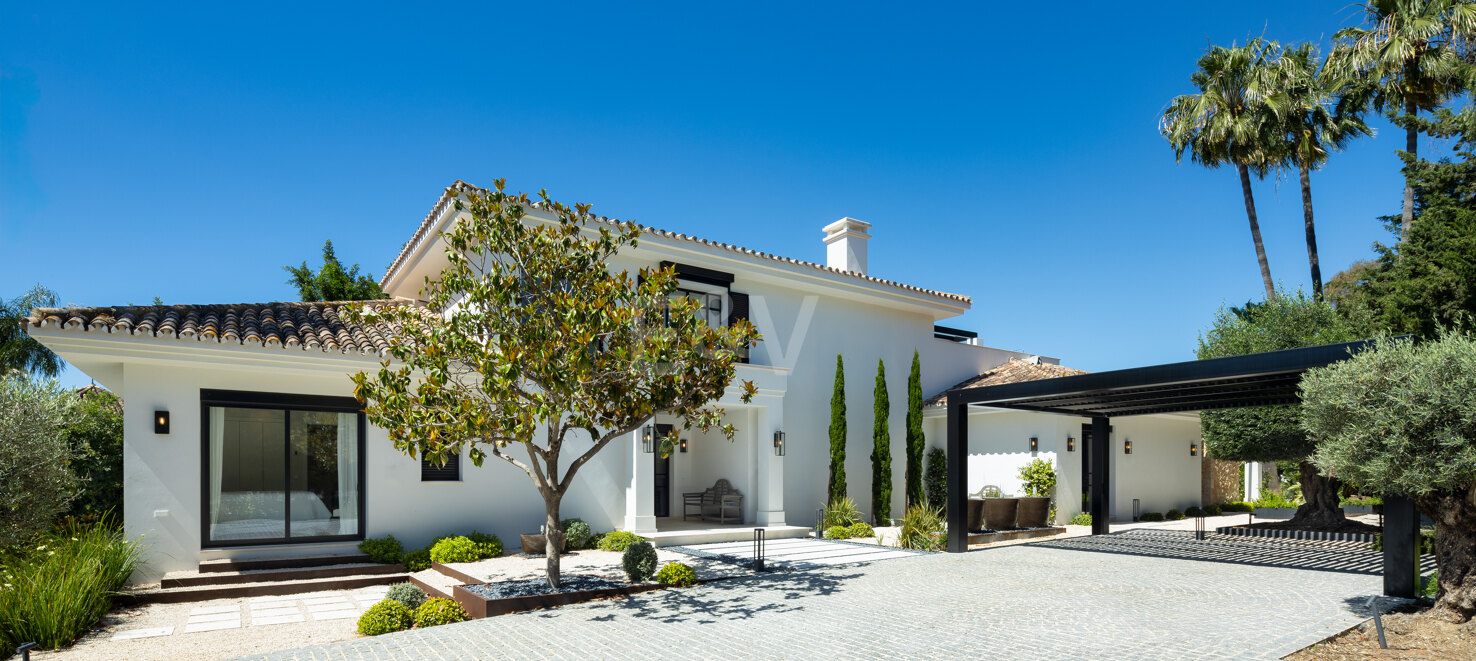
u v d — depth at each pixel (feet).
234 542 41.27
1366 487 27.48
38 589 29.48
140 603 36.11
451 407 31.19
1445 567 27.14
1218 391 46.68
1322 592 33.78
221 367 40.65
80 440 46.47
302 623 32.94
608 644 26.12
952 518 49.96
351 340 45.73
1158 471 77.00
